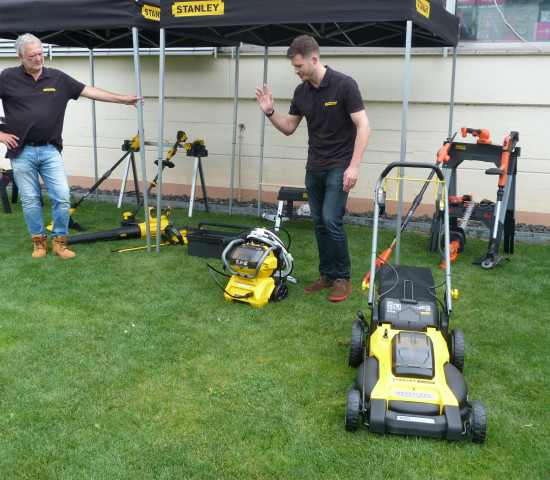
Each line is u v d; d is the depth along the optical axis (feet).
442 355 9.86
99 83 33.30
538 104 25.14
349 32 24.67
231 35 24.06
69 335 12.93
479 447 9.04
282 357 12.18
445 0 25.85
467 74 25.96
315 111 14.92
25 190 18.51
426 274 12.21
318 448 8.98
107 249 20.35
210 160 31.73
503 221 19.77
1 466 8.37
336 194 15.16
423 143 27.35
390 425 8.93
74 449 8.82
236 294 15.20
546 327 14.06
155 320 13.99
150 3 18.86
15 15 19.16
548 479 8.33
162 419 9.71
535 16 24.68
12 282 16.48
